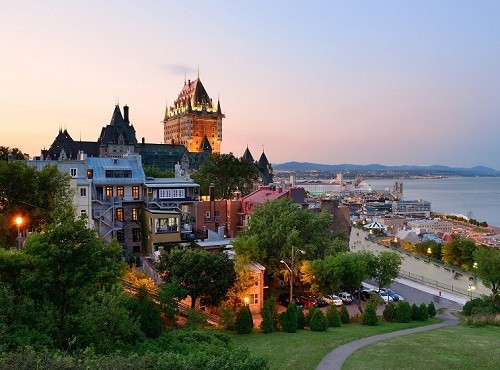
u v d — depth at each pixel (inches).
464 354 1289.4
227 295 1857.8
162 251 1909.4
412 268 3799.2
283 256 2220.7
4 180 1843.0
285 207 2447.1
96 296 1054.4
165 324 1416.1
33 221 1900.8
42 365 619.2
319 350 1306.6
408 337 1520.7
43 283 968.9
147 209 2593.5
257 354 1248.2
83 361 690.8
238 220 3265.3
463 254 3695.9
